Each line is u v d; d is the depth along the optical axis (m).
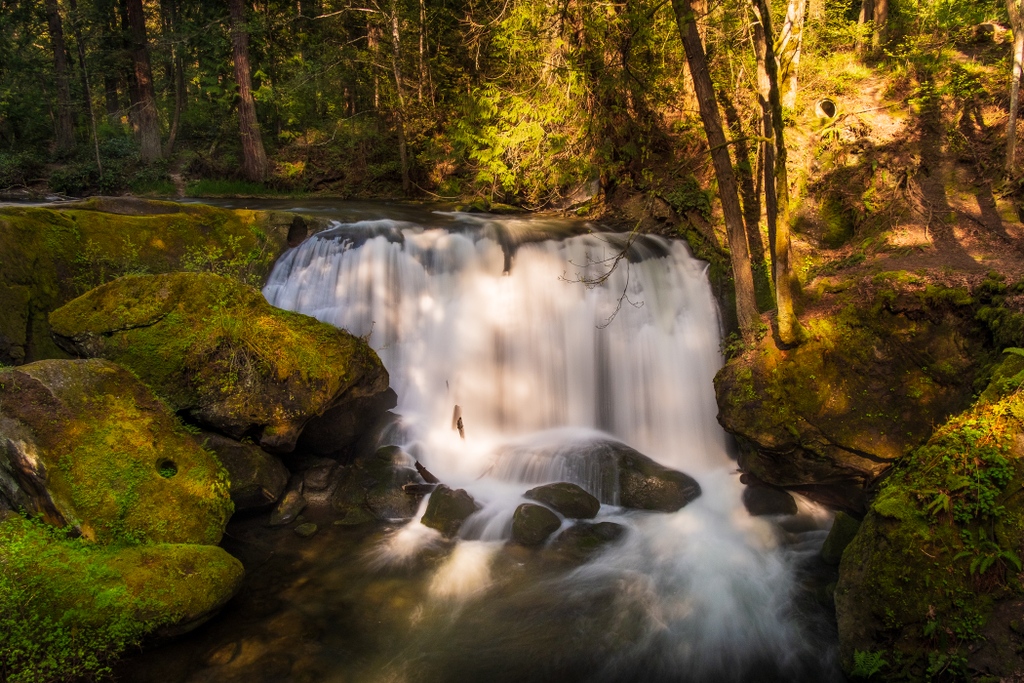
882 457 7.48
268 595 6.70
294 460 8.73
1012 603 5.23
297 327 8.38
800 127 11.99
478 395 10.12
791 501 8.32
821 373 8.00
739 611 6.68
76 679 5.32
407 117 19.56
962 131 10.93
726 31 12.14
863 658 5.63
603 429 10.20
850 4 17.33
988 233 9.48
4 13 25.97
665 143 13.44
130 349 7.92
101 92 32.56
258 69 24.28
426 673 5.79
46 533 6.04
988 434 5.95
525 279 10.45
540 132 13.48
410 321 10.18
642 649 6.15
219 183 21.30
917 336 7.93
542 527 7.67
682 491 8.39
